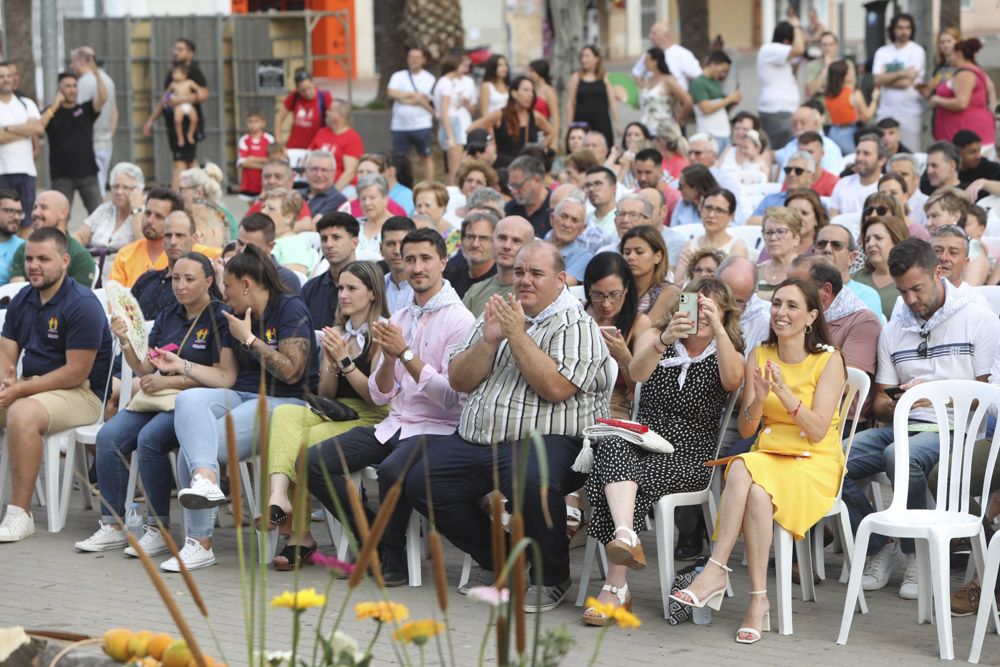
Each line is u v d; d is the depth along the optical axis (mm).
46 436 21578
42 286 21828
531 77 47719
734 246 26047
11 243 28922
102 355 22500
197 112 56562
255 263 20484
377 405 19828
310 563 19766
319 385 20688
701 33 70062
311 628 16719
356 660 9695
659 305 20844
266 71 61969
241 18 61906
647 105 50656
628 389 19922
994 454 17328
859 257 24750
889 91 48625
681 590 16828
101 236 30766
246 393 20688
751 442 18641
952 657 15875
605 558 18828
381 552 18969
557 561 17750
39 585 18781
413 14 62125
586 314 18266
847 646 16344
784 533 16812
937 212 24688
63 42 66562
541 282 18047
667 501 17312
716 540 16938
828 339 17844
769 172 40938
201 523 19750
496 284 22656
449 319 19641
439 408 19172
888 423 19797
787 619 16766
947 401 18062
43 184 62562
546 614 17547
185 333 21531
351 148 44062
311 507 20578
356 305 20453
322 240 23781
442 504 18000
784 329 17578
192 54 56344
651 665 15562
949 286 19594
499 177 35500
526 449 8562
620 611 9938
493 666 15430
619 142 50406
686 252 24812
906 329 19781
